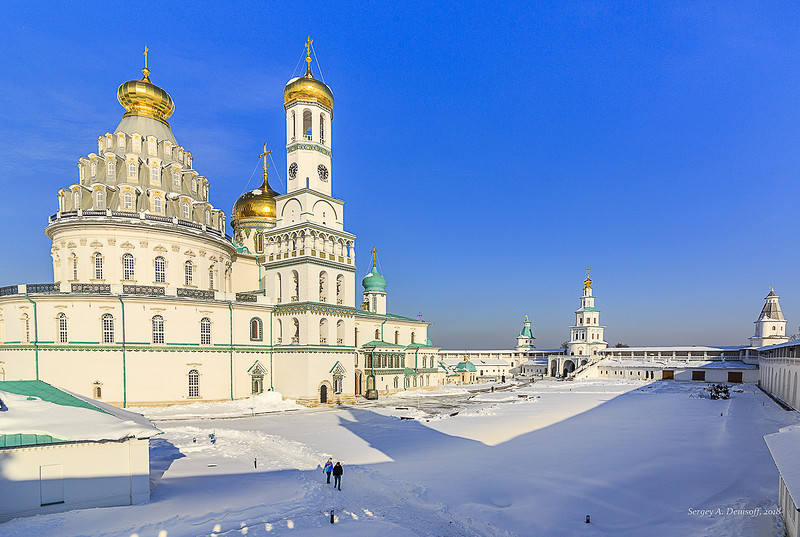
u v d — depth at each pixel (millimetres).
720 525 18391
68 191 62406
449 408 61062
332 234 68062
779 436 21203
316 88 67562
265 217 86312
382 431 41969
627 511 20359
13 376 54781
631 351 130250
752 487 23234
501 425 44188
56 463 20156
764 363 77250
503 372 151625
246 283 78375
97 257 57969
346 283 69938
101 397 53312
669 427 39688
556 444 33938
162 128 70000
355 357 74125
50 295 53688
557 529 18672
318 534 18000
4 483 19016
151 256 59656
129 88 67875
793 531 16672
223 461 30547
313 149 67438
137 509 20375
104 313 54500
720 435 35719
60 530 17719
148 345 55812
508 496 22812
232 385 62125
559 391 84625
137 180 63688
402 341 93125
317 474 27344
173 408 55281
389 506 21797
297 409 58375
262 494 22875
